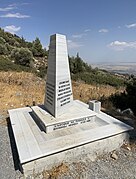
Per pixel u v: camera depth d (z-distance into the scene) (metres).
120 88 14.73
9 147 4.95
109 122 5.83
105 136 4.77
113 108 8.57
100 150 4.79
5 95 10.04
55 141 4.51
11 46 37.09
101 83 17.95
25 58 25.89
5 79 13.04
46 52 38.53
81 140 4.54
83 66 29.16
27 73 16.38
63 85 5.64
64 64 5.62
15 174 3.87
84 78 18.44
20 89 11.57
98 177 3.82
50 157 4.04
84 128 5.31
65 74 5.73
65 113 5.75
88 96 10.66
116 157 4.54
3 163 4.25
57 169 4.01
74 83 14.71
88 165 4.24
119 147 5.12
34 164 3.87
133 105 8.66
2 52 29.52
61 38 5.34
